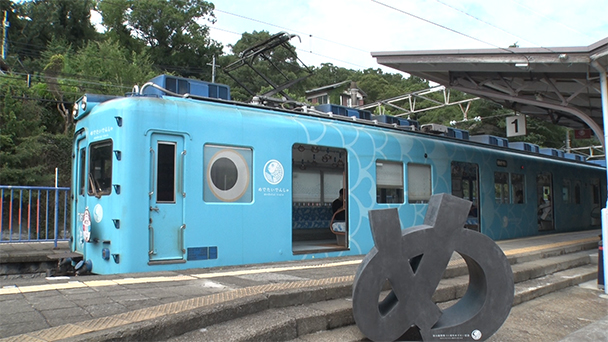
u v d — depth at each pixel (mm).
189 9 40781
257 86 39500
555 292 7426
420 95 20734
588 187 18047
